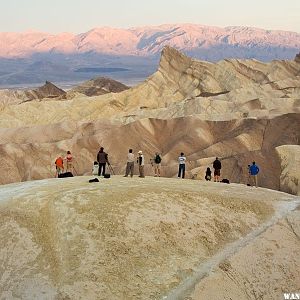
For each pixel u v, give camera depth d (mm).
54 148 67250
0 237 19391
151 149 67500
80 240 18609
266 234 20516
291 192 38562
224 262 18344
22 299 16438
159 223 19859
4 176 63312
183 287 16938
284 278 18703
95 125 75500
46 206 20797
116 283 16781
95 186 23500
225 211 21828
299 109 75250
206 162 55688
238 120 68500
